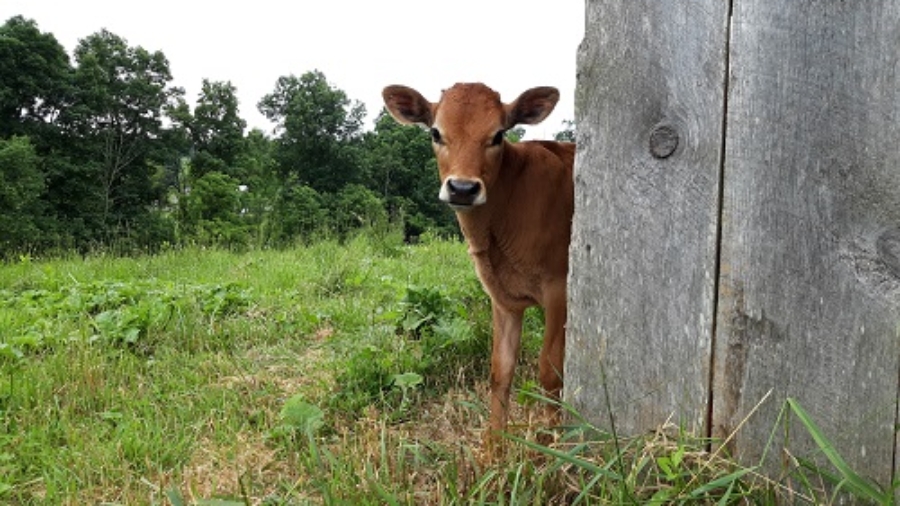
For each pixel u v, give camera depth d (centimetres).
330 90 4722
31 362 447
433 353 434
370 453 286
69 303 600
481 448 303
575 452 225
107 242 3350
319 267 823
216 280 775
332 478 268
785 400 214
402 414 371
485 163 360
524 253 372
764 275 215
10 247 2614
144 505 272
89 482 296
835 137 204
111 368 430
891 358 200
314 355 477
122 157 3788
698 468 213
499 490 221
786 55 208
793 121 209
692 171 225
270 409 377
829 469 209
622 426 242
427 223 4388
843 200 204
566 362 254
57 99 3641
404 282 710
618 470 225
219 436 344
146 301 595
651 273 233
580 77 242
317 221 3606
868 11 198
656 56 227
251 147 4391
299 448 327
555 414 317
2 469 305
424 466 281
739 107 215
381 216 1223
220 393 396
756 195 214
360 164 4650
